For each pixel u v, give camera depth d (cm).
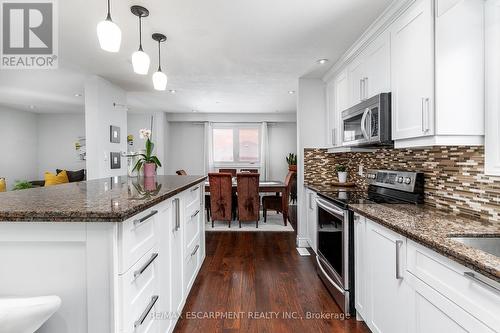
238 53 284
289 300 225
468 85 145
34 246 107
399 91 180
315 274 276
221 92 462
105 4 192
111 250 104
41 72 346
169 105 584
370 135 208
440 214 164
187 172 737
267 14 206
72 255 107
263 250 353
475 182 155
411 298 127
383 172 246
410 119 167
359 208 184
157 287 148
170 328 172
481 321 89
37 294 107
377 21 204
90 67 328
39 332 108
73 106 602
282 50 274
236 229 458
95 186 200
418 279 122
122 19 213
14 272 108
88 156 365
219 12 203
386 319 151
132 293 116
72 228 105
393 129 188
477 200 153
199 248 279
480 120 145
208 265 301
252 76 365
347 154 367
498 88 136
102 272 105
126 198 138
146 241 132
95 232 104
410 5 167
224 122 720
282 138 746
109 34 159
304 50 275
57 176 576
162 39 245
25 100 538
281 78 373
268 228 464
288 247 365
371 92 223
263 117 709
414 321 125
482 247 120
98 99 365
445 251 101
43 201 129
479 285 90
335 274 219
